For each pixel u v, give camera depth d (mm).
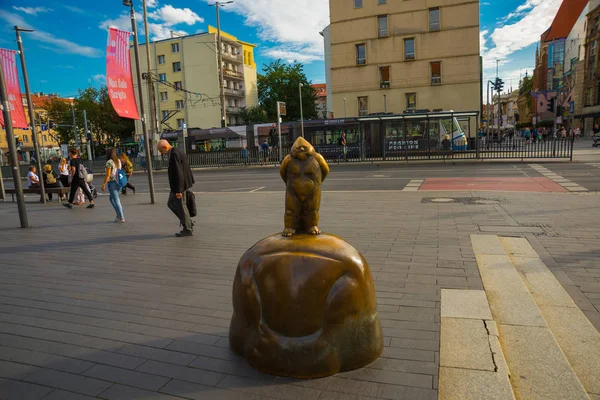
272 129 30656
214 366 2969
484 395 2498
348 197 11586
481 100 40781
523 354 3027
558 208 8562
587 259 5164
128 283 4918
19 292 4734
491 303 3902
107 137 72938
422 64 41781
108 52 11141
